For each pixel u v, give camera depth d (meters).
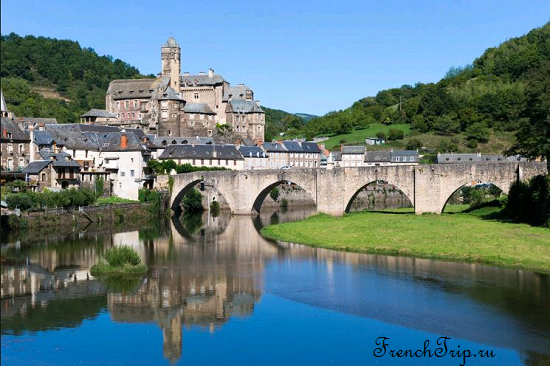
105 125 182.12
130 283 60.97
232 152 175.50
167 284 60.72
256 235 99.25
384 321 47.53
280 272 66.50
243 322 47.97
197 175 137.88
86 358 40.59
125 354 41.28
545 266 63.75
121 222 118.25
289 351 41.69
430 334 44.31
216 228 111.19
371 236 87.31
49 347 42.50
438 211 111.25
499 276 60.94
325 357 40.44
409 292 55.72
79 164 129.75
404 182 114.06
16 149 122.06
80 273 65.12
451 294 54.62
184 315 49.94
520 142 100.12
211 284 60.84
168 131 193.38
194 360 40.31
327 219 112.56
